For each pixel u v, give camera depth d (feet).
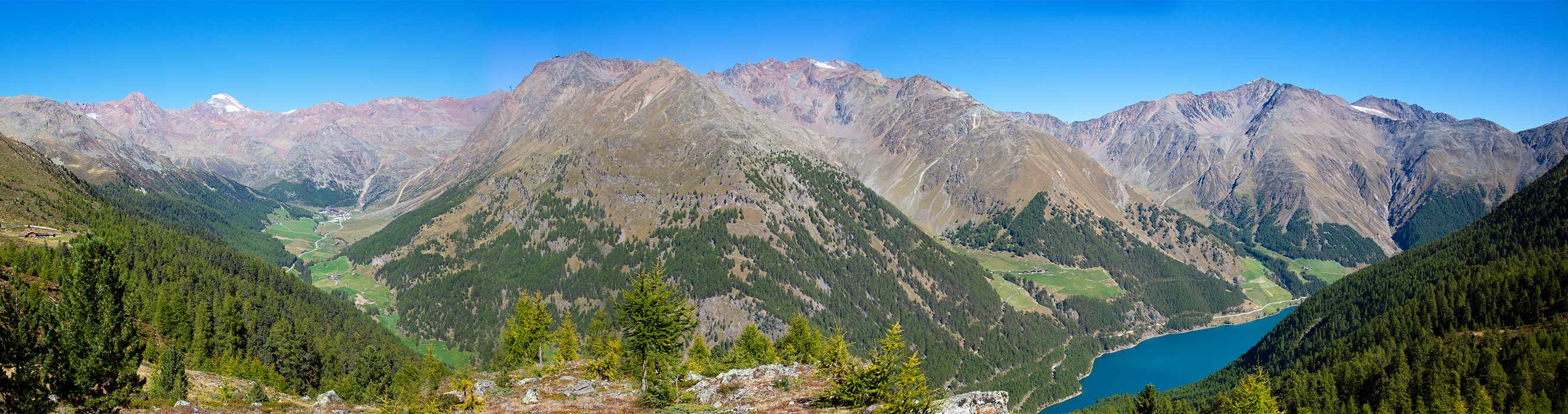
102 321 155.33
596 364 316.60
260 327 582.35
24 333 144.66
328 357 439.22
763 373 280.92
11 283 148.87
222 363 393.91
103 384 158.10
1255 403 341.41
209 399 275.80
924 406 183.73
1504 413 460.96
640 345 249.34
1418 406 497.46
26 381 142.92
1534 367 479.00
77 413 155.94
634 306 247.50
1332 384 558.56
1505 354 513.04
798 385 254.27
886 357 204.64
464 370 355.36
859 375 209.05
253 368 385.50
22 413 141.90
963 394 195.72
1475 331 601.62
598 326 450.71
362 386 324.80
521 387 294.46
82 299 153.17
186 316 474.90
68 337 150.10
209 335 462.19
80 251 155.02
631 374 286.25
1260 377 346.74
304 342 422.00
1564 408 439.22
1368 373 558.15
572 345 389.80
